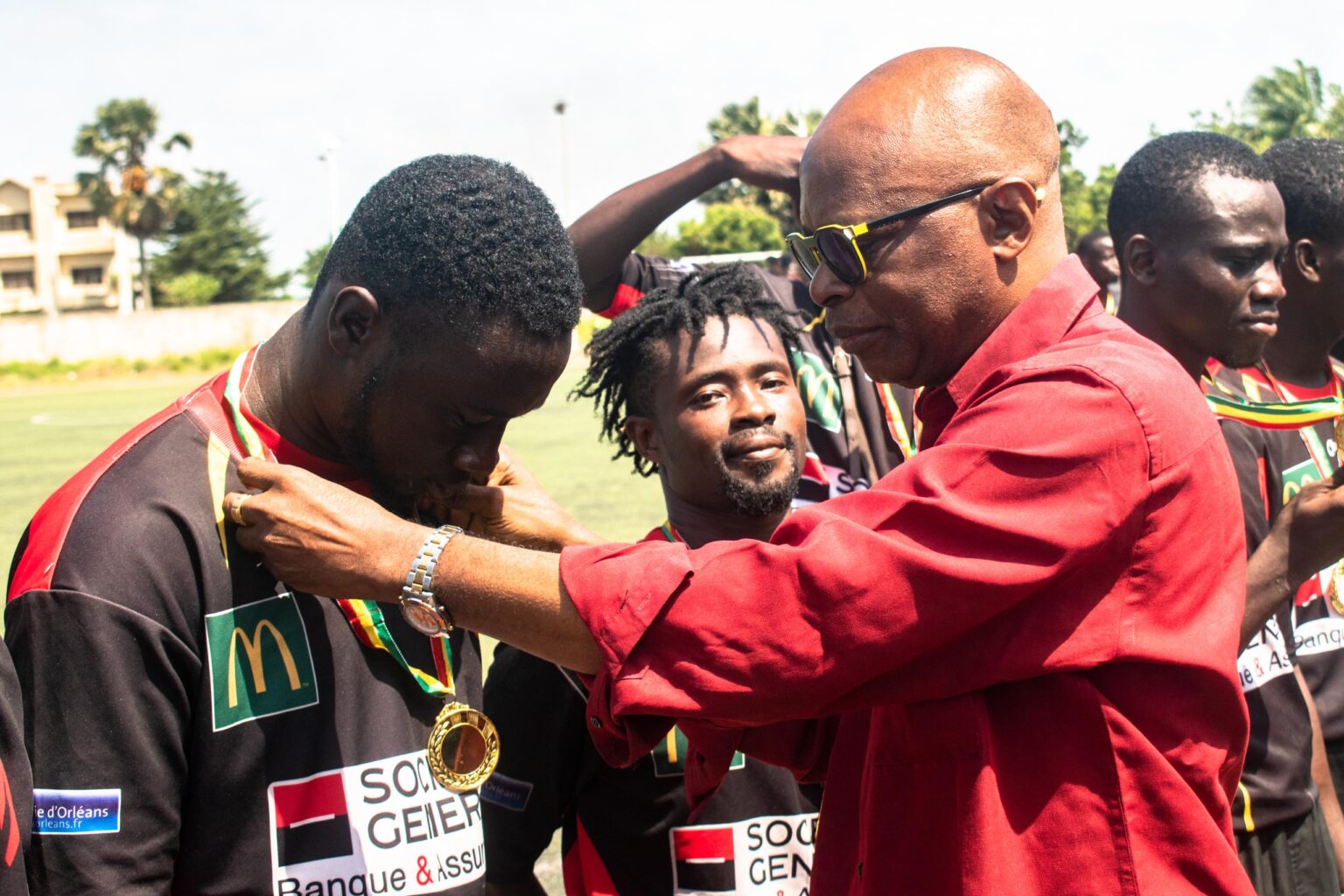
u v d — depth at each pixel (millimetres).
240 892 1764
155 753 1691
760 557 1634
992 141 1732
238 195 68000
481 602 1696
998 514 1576
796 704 1633
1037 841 1599
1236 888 1588
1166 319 2855
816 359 3201
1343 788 3123
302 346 1866
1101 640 1584
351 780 1847
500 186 1772
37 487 13883
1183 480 1606
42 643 1664
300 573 1713
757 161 3252
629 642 1639
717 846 2379
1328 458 3139
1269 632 2822
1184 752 1614
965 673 1612
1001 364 1748
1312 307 3246
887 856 1702
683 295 2564
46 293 72500
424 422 1780
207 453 1831
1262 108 25547
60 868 1637
